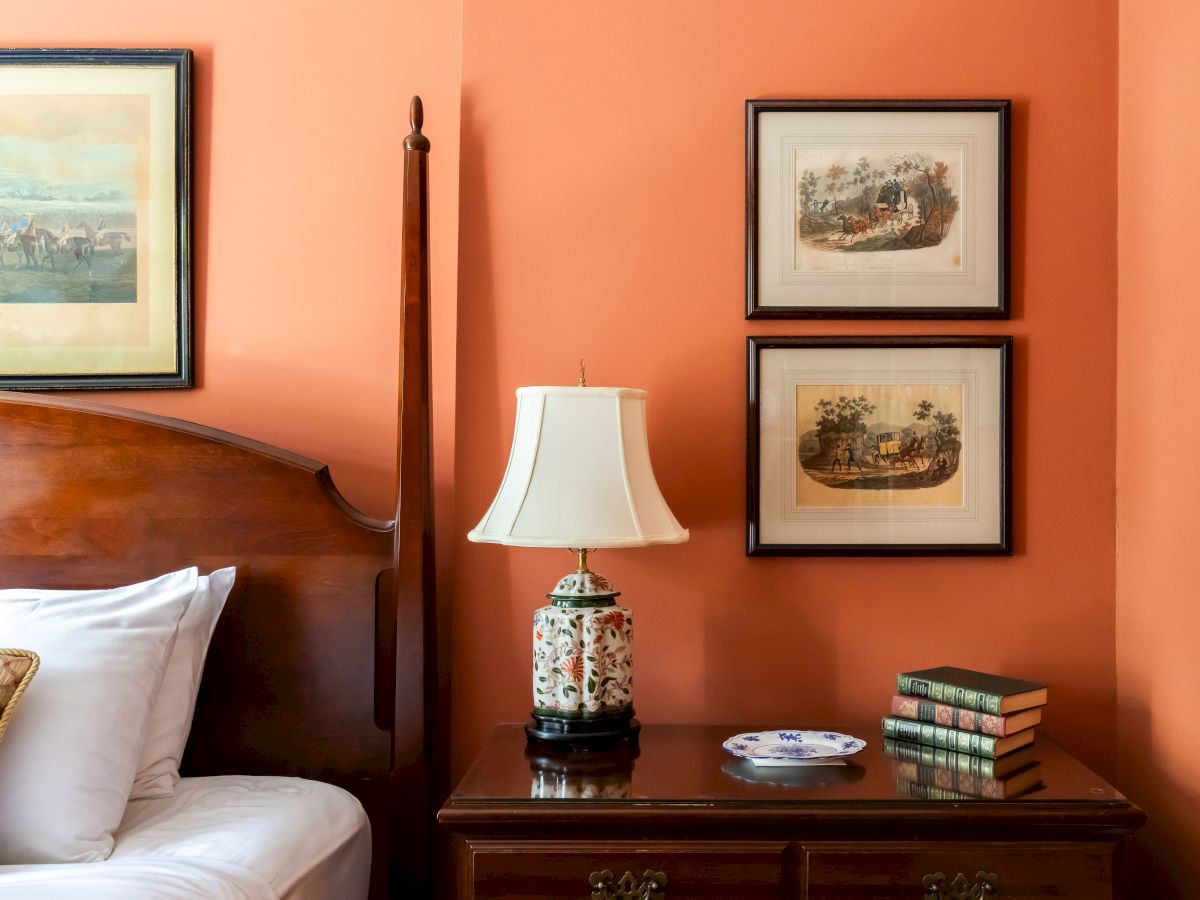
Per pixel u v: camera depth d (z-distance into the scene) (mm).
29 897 1256
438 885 1964
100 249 2094
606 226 2006
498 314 2006
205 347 2102
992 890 1464
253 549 1932
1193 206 1691
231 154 2107
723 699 1983
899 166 1992
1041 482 1990
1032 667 1979
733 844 1479
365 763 1921
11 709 1476
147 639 1677
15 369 2090
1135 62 1920
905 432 1981
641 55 2014
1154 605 1825
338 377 2098
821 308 1979
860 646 1982
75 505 1930
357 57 2111
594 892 1477
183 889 1308
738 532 1990
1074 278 1995
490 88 2010
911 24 2008
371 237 2105
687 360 1999
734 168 2006
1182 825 1721
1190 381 1697
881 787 1531
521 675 1981
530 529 1668
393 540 1934
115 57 2088
